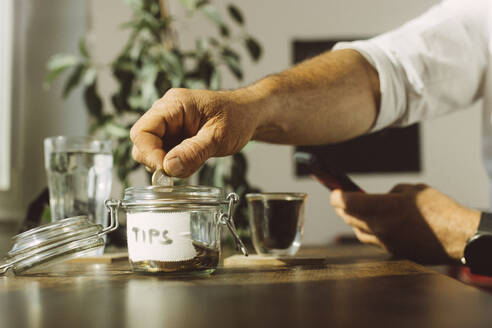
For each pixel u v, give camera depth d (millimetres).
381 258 814
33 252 654
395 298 519
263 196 790
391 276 636
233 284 592
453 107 1078
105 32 2902
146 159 666
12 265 658
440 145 3146
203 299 521
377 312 473
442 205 814
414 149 3123
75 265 754
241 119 694
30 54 2592
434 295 530
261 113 743
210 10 2289
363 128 958
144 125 666
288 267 717
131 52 2355
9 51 2408
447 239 806
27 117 2533
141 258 642
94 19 2889
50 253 656
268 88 779
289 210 788
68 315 476
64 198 795
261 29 3223
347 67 925
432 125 3146
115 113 2297
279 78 819
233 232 663
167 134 685
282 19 3223
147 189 628
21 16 2492
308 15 3225
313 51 3217
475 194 3133
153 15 2324
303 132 852
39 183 2500
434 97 1032
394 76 972
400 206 819
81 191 796
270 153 3158
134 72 2199
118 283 606
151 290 565
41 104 2582
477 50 1061
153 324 447
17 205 2395
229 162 2213
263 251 792
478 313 469
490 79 1052
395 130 3117
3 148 2361
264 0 3223
